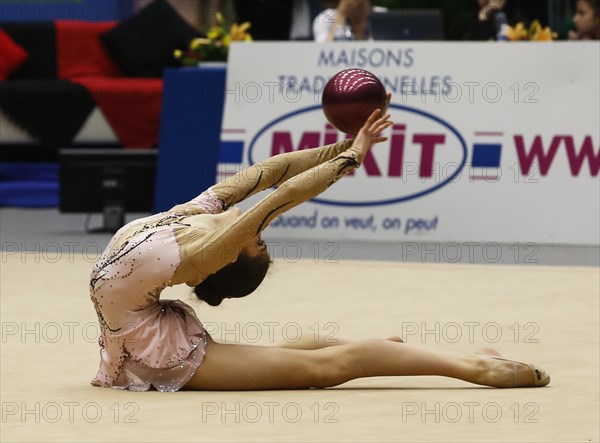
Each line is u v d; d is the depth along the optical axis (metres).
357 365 8.68
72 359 10.23
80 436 7.25
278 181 9.41
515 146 18.61
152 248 8.41
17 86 25.14
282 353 8.71
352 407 8.09
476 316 12.55
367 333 11.43
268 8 24.39
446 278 15.47
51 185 25.31
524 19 23.11
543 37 19.81
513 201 18.64
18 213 24.22
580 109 18.55
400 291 14.41
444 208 18.81
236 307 13.16
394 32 20.59
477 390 8.82
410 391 8.78
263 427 7.44
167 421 7.62
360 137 8.63
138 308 8.56
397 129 18.91
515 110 18.66
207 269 8.45
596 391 8.71
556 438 7.16
